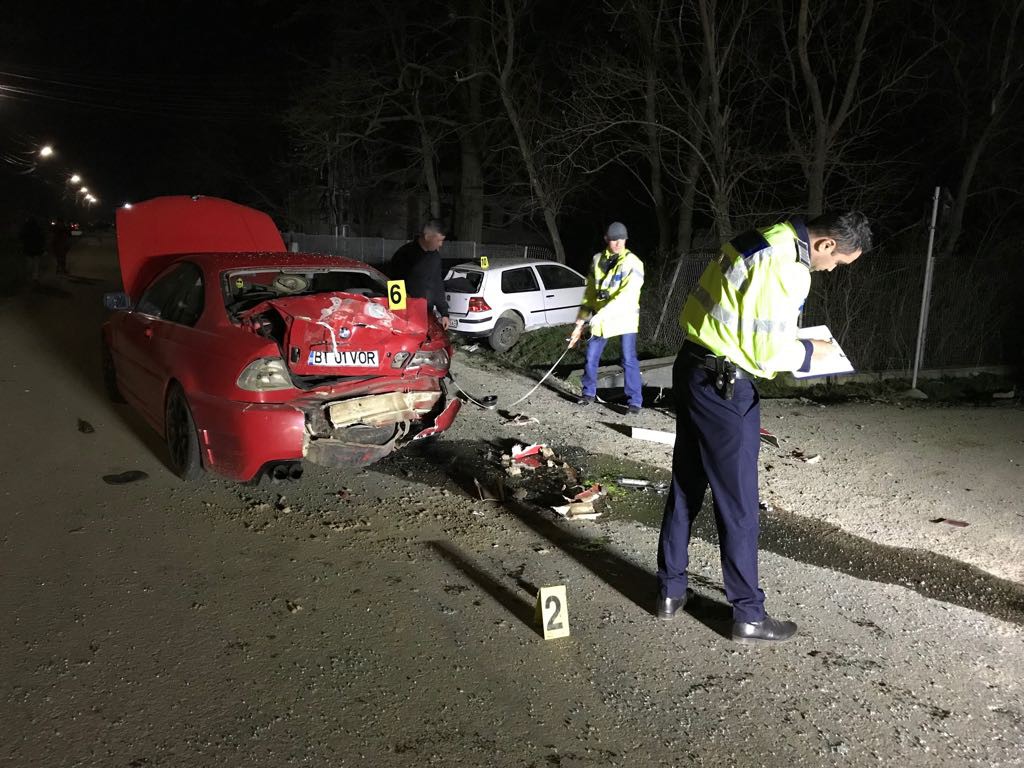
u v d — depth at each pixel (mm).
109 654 3561
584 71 17250
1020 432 8180
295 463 5289
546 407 8477
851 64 15156
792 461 6953
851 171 15680
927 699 3514
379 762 2971
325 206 34906
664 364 11086
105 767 2875
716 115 14531
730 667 3709
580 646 3832
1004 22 15016
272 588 4238
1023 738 3264
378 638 3809
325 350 5203
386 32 24562
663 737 3197
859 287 12156
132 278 7438
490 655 3721
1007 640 4043
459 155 28922
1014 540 5332
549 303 13641
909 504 5961
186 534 4848
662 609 4121
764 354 3633
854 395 10172
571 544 5000
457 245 20750
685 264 13125
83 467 5918
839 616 4234
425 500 5598
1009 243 13414
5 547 4551
